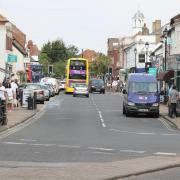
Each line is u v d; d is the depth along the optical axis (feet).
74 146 60.64
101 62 451.94
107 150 57.41
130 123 102.27
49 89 198.70
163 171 43.52
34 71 291.38
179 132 85.81
